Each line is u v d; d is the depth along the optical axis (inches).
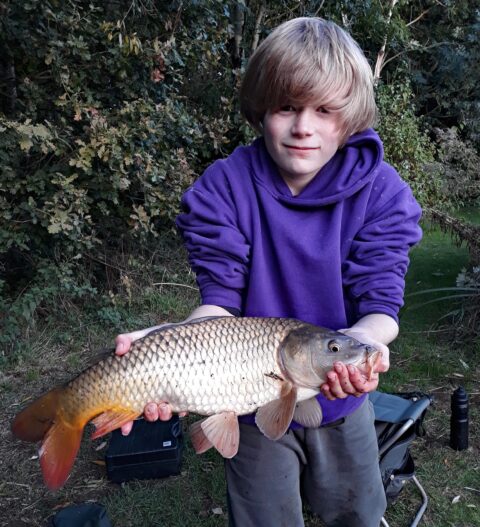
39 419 24.5
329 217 28.1
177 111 87.3
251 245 28.8
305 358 23.3
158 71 82.5
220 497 47.2
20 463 52.5
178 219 30.9
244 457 29.0
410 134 152.3
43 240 81.0
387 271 27.5
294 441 29.0
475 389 63.4
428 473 49.8
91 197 79.9
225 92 103.5
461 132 197.8
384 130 150.5
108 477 50.1
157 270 94.9
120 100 84.3
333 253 27.5
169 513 45.5
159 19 85.8
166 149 86.7
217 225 29.0
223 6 91.5
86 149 74.4
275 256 28.3
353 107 27.2
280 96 26.4
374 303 27.2
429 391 63.4
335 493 30.0
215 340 23.7
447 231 85.8
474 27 189.5
